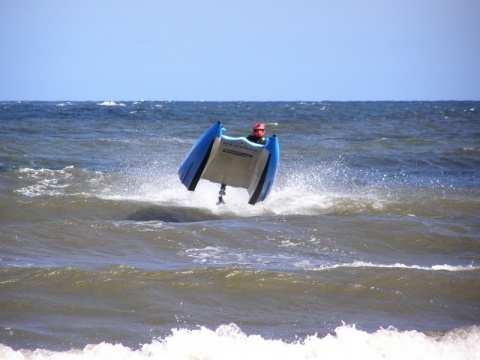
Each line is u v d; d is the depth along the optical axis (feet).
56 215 138.31
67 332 72.90
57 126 402.31
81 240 112.06
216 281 90.79
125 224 121.80
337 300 87.04
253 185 140.77
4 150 250.37
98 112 647.97
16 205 140.56
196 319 78.84
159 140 315.37
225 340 70.44
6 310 78.79
